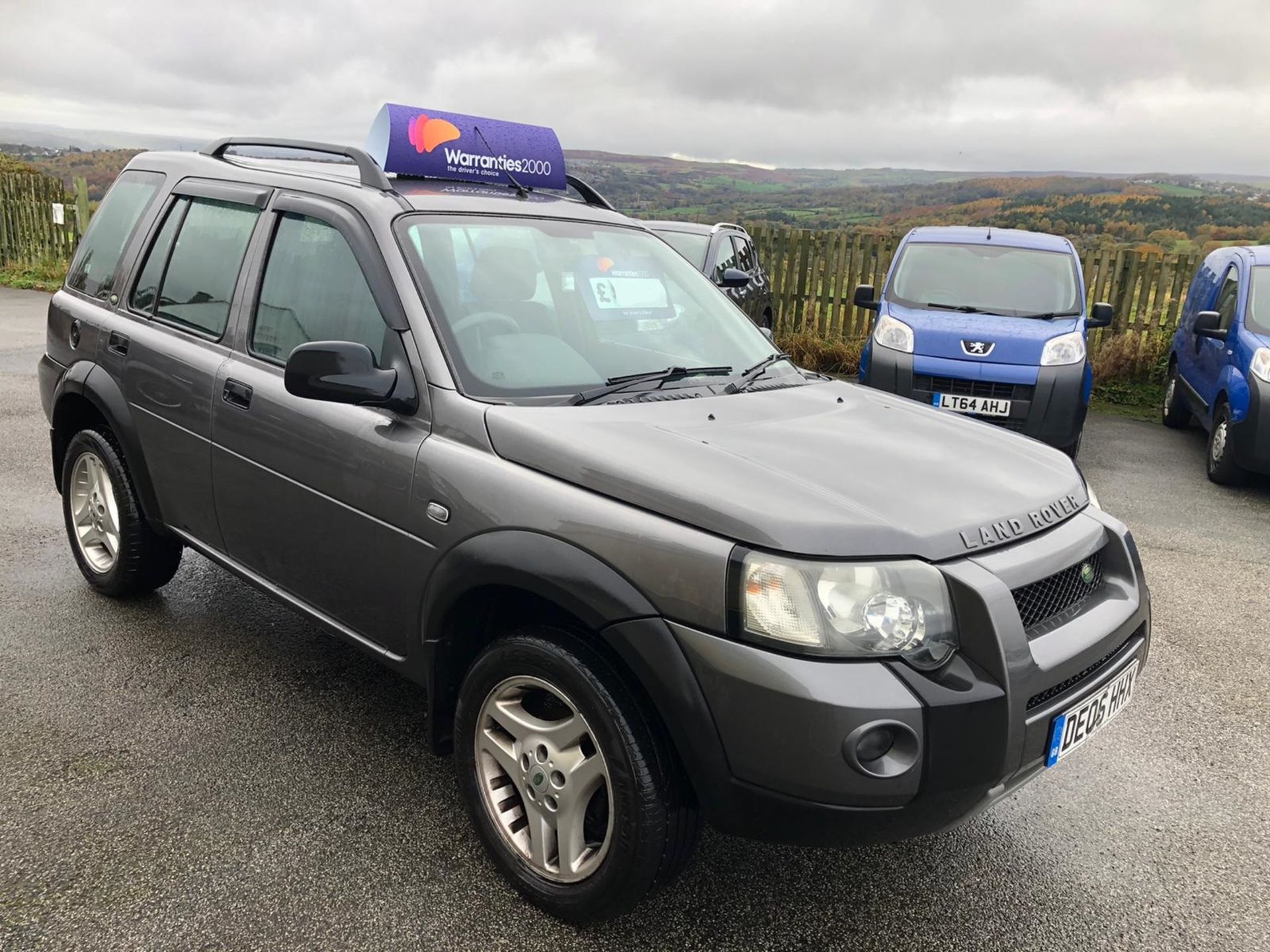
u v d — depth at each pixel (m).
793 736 2.00
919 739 2.02
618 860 2.25
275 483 3.13
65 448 4.39
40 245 18.28
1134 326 12.10
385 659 2.87
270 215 3.38
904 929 2.54
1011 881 2.76
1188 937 2.56
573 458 2.39
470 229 3.14
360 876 2.59
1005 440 3.04
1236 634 4.66
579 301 3.23
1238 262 8.69
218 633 4.04
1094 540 2.57
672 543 2.15
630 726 2.21
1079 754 3.53
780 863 2.79
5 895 2.44
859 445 2.70
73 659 3.74
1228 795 3.27
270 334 3.26
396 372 2.72
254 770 3.07
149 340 3.72
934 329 7.88
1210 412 8.02
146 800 2.88
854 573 2.07
